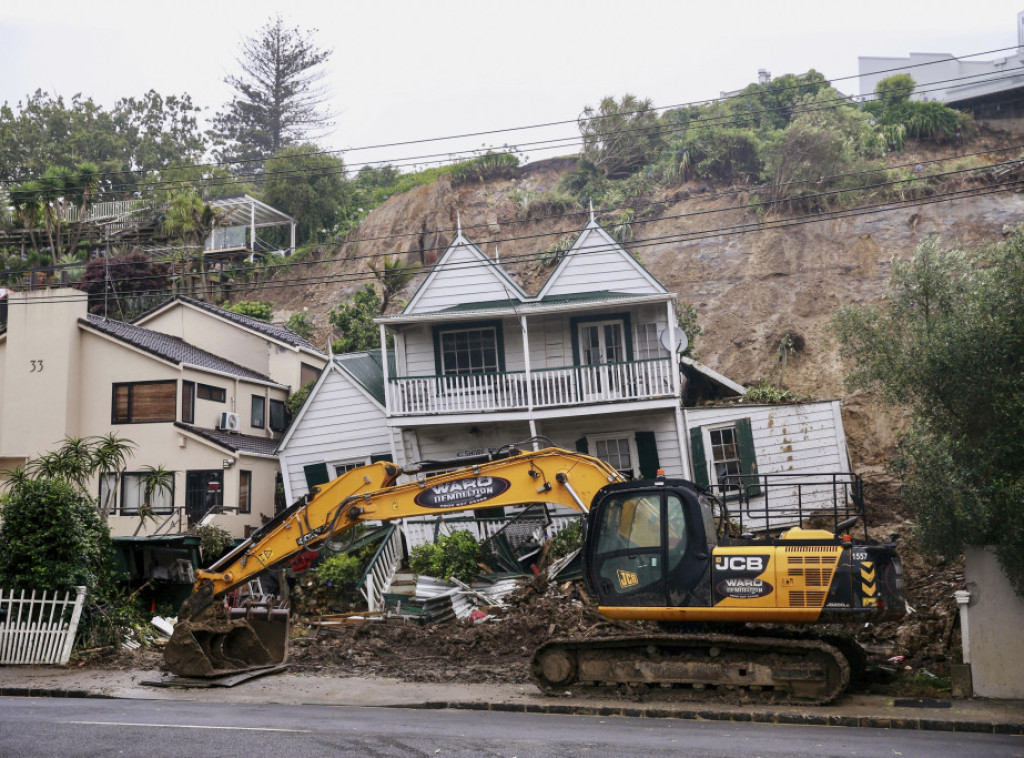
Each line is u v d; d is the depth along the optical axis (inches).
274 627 623.8
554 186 1884.8
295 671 605.9
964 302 517.3
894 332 539.5
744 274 1408.7
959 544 482.9
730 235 1481.3
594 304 945.5
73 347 1130.7
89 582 688.4
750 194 1529.3
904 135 1611.7
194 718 426.9
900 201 1402.6
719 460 924.6
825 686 456.4
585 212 1740.9
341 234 2005.4
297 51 3112.7
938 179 1412.4
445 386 964.0
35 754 343.3
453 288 1013.8
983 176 1385.3
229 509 1039.6
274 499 1165.7
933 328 501.7
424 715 447.2
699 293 1419.8
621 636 484.7
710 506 523.2
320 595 847.7
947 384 492.1
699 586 483.5
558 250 1539.1
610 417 966.4
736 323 1346.0
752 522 899.4
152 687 550.9
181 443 1089.4
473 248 1015.0
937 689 492.7
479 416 949.8
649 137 1846.7
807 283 1344.7
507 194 1893.5
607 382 936.9
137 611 776.9
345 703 494.6
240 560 583.2
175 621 797.9
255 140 3137.3
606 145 1847.9
